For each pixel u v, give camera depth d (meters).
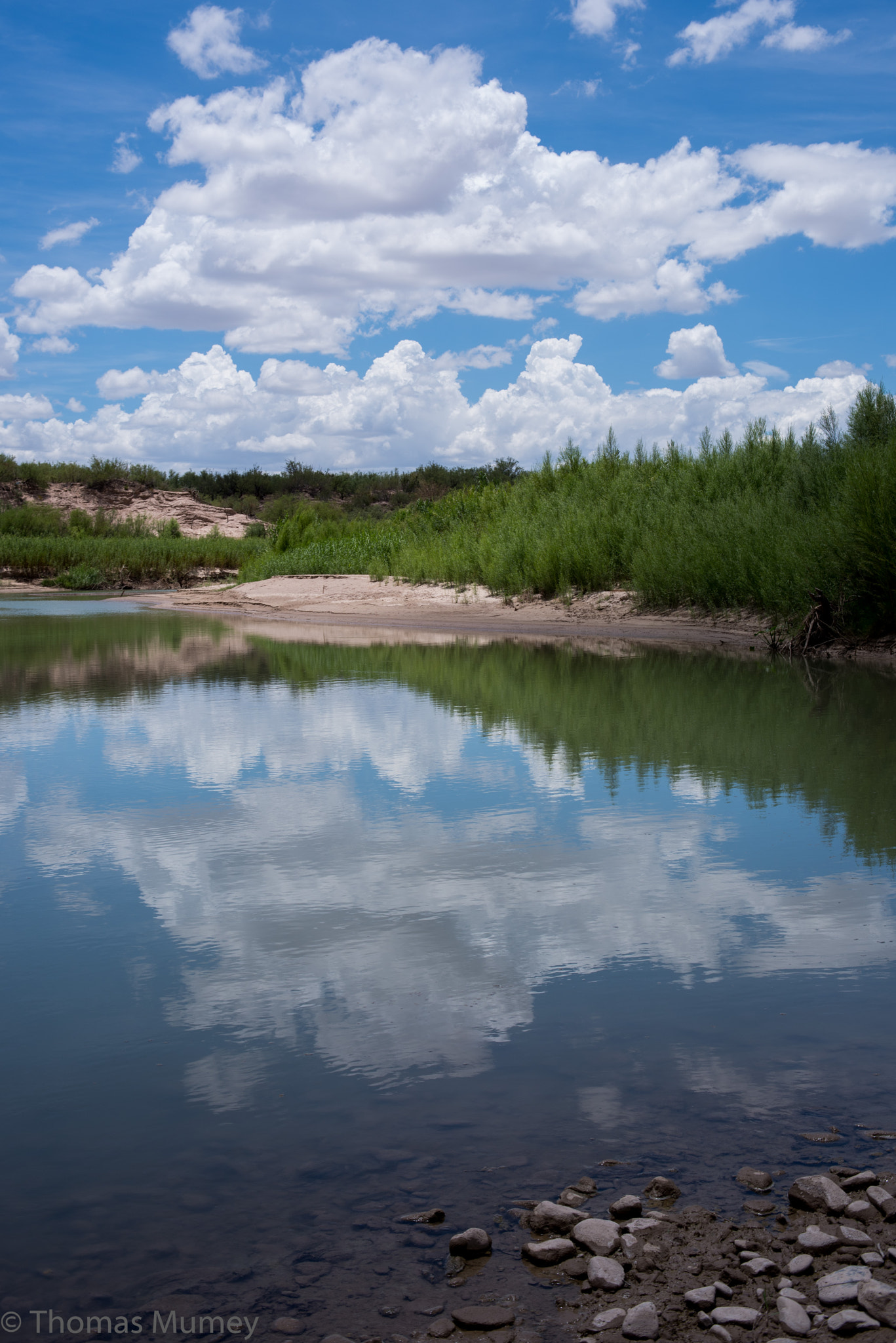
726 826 5.09
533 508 24.94
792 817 5.25
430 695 9.92
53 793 5.91
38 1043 2.85
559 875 4.32
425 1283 1.91
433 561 25.52
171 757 6.96
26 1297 1.87
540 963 3.37
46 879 4.34
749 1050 2.75
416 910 3.90
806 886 4.14
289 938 3.62
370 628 19.16
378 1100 2.52
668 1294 1.87
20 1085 2.62
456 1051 2.77
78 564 40.62
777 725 8.09
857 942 3.53
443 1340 1.76
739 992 3.13
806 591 13.80
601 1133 2.37
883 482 12.83
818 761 6.71
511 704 9.25
